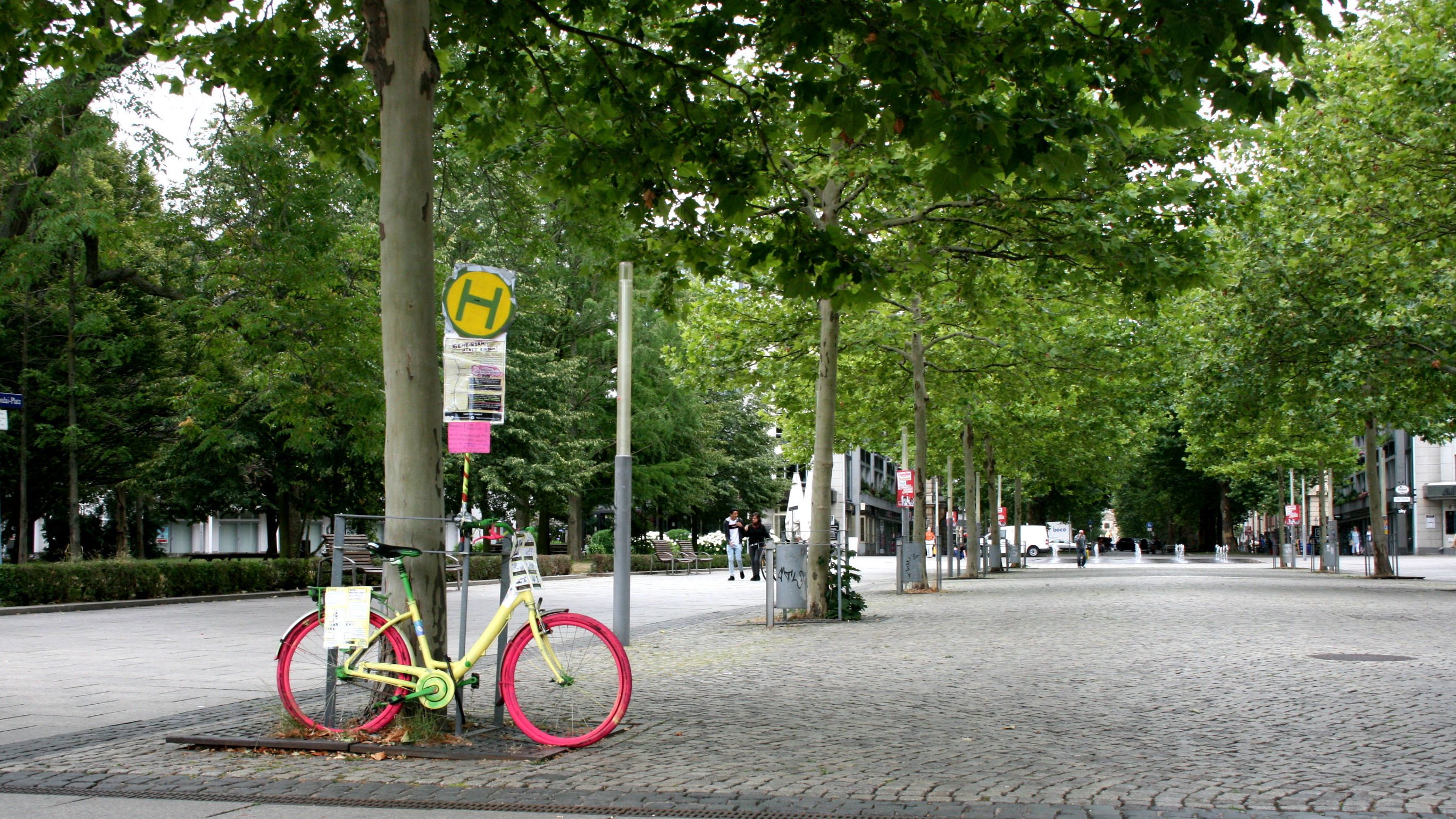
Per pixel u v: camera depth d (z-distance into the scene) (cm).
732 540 3525
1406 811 550
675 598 2498
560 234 1434
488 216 1467
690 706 878
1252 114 751
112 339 2817
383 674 714
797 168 1488
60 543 3894
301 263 1892
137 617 1834
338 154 1090
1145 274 1438
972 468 3669
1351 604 2072
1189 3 699
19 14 986
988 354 2803
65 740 729
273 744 691
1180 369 2720
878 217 1562
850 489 8200
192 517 3144
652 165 1050
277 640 1413
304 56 1023
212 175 1853
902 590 2578
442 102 1111
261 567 2491
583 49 1111
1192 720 808
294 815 547
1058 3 798
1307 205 2312
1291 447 4431
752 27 914
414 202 740
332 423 2312
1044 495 6444
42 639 1445
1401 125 2083
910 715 830
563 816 547
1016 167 811
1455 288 2208
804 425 3148
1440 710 853
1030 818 534
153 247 2372
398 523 727
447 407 771
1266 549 8662
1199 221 1481
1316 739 736
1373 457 3394
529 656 717
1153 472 7531
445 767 649
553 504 4203
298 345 2003
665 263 1339
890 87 785
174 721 795
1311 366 2484
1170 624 1623
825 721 805
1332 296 2405
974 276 1634
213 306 2027
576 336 4300
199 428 2405
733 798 575
